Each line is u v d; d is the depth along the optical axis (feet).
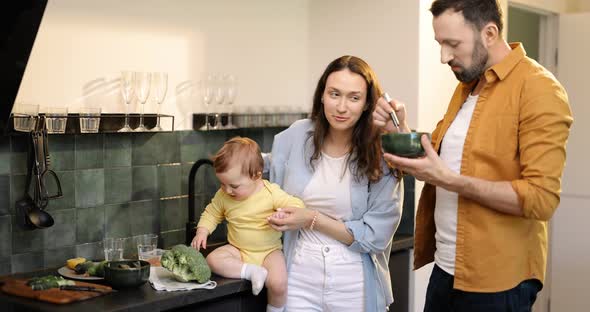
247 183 8.10
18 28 7.18
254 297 8.46
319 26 12.09
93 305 7.09
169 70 10.09
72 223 9.03
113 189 9.45
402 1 11.09
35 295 7.30
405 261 10.82
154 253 8.98
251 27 11.21
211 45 10.63
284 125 11.56
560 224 14.32
